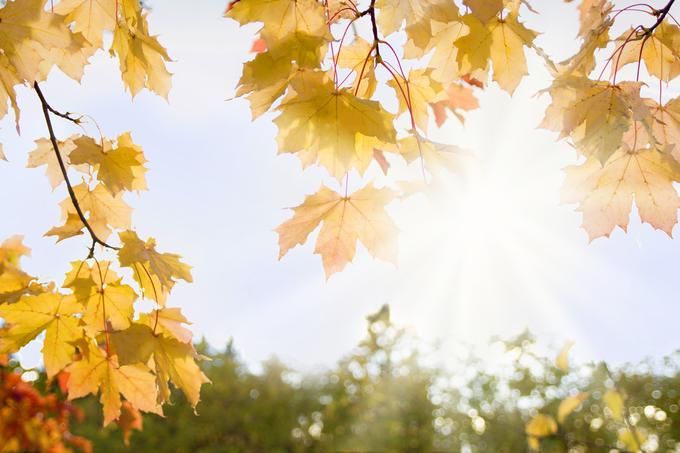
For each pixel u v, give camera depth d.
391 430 9.58
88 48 1.32
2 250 1.55
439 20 1.16
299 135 1.17
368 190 1.22
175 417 9.08
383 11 1.18
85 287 1.28
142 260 1.27
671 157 1.18
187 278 1.32
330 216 1.24
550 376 7.54
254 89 1.18
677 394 7.23
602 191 1.24
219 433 9.44
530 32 1.22
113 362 1.32
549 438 3.11
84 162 1.30
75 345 1.30
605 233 1.24
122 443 7.84
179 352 1.29
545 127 1.21
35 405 1.72
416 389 9.70
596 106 1.18
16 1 1.14
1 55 1.21
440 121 1.46
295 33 1.13
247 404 9.91
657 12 1.19
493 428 8.92
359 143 1.22
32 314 1.28
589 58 1.22
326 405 10.30
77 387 1.32
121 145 1.35
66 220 1.37
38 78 1.28
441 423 9.73
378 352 9.53
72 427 7.33
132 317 1.30
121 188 1.32
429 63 1.29
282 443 9.63
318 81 1.15
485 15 1.15
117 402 1.34
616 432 6.62
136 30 1.26
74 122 1.30
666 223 1.22
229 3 1.16
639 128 1.22
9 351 1.29
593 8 1.24
